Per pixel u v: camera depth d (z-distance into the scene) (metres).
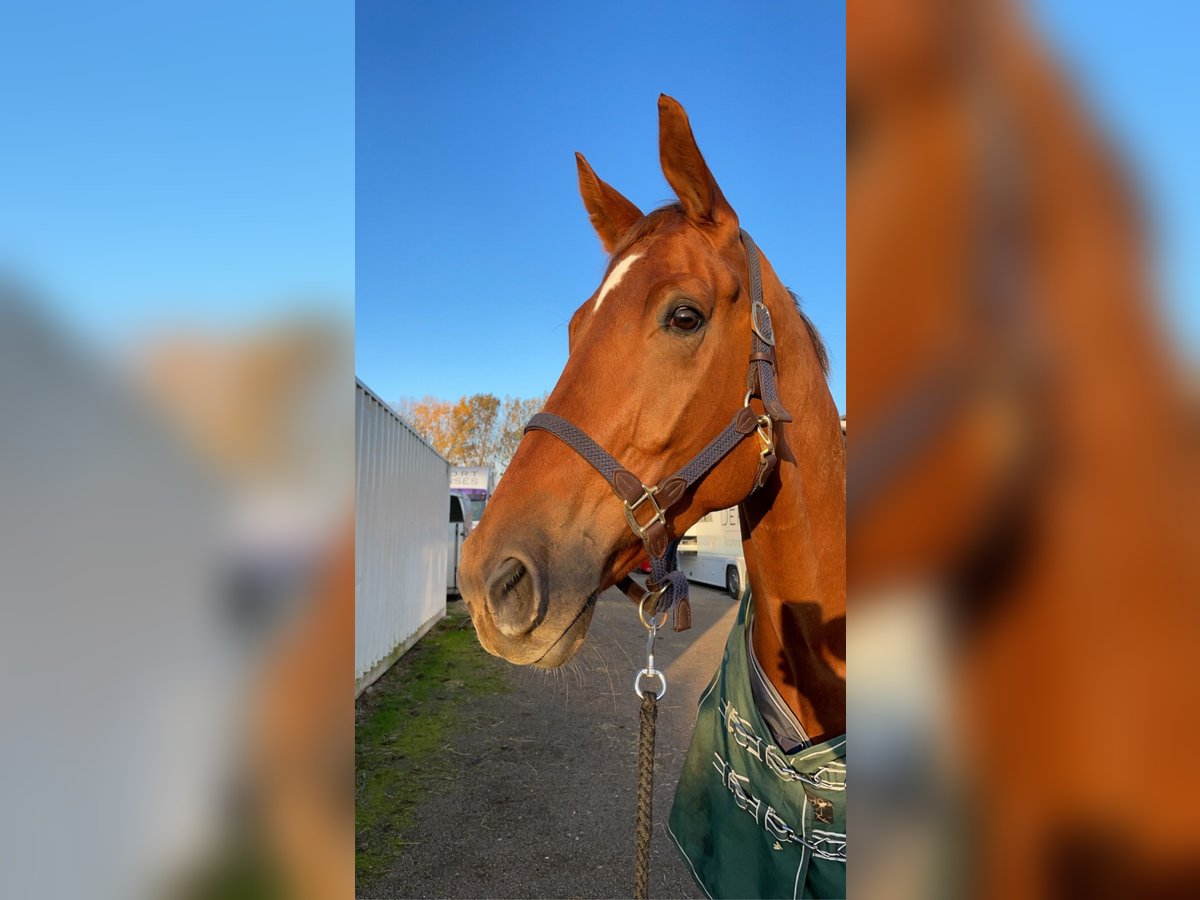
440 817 3.02
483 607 1.05
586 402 1.17
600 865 2.64
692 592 11.12
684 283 1.17
